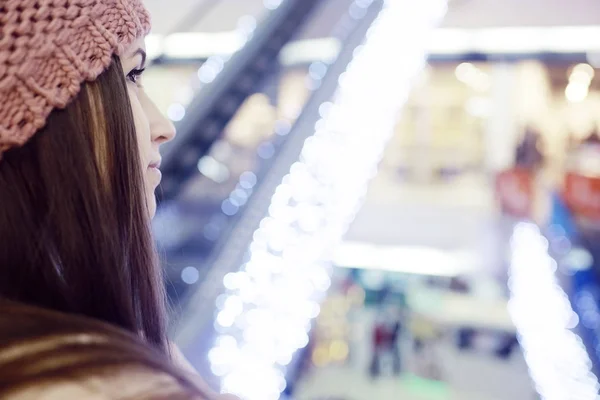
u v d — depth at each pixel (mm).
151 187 873
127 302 638
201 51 6348
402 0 5359
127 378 479
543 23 6672
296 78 4652
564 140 7555
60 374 461
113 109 647
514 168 7574
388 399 5402
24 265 575
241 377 2459
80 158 603
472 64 7879
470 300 6766
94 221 606
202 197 3938
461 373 5859
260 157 3660
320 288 3312
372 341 6215
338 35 4805
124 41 666
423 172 8273
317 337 6152
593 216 6461
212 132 3838
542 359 4984
